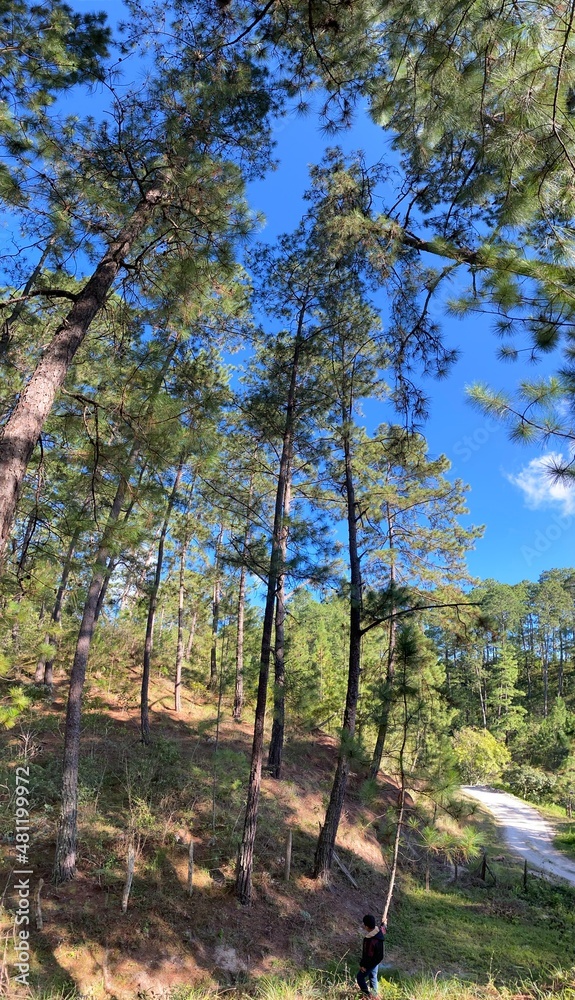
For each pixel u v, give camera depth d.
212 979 7.03
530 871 14.61
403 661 8.34
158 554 13.79
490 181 3.41
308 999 6.74
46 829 8.55
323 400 11.31
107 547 4.88
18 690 5.25
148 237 5.03
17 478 3.52
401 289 5.25
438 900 11.77
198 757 12.95
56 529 5.09
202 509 14.81
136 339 5.71
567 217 3.19
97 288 4.42
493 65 2.89
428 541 16.23
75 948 6.62
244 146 5.61
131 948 6.98
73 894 7.43
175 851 9.20
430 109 3.73
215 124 5.08
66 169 4.84
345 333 10.87
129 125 4.71
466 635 10.45
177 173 4.60
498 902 12.05
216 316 7.29
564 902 12.46
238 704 17.92
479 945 9.38
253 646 18.78
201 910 8.16
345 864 11.59
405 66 3.96
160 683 18.92
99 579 9.06
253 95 5.21
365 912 10.14
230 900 8.61
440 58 3.24
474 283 3.61
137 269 4.87
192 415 5.01
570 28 2.51
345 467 12.28
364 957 6.93
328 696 18.80
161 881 8.38
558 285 3.17
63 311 5.91
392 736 16.27
